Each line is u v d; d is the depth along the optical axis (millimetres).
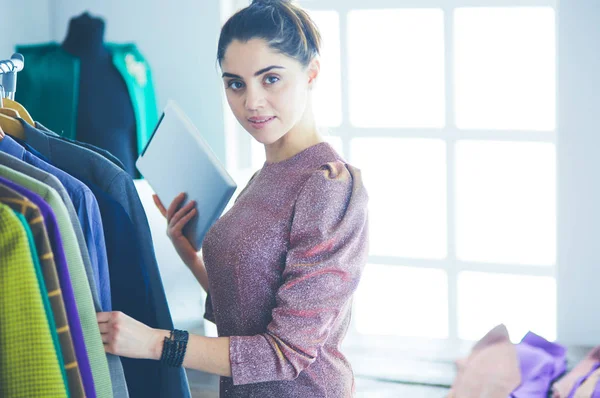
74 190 1291
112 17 3104
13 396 982
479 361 2742
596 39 2777
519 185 3094
